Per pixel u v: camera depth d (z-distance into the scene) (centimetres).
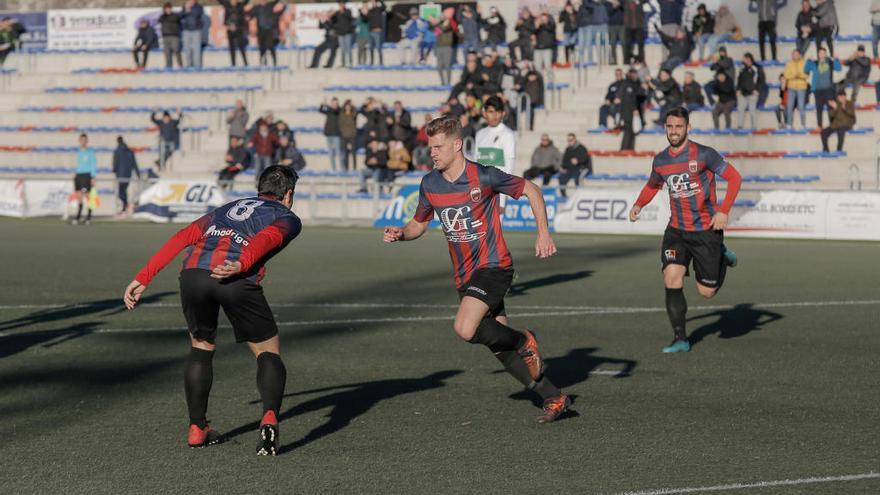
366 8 5341
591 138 4675
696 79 4869
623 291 2130
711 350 1470
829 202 3469
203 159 5006
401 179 4444
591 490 816
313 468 882
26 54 5894
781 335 1596
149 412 1091
